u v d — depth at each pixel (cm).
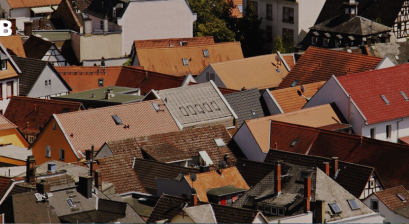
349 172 15588
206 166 15688
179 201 13612
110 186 15362
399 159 16638
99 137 18425
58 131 18288
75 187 13912
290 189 14238
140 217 13625
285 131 18075
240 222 12912
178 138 17862
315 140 17662
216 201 14750
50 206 13538
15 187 13988
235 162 17738
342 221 14050
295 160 16138
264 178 14488
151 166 16438
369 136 19375
